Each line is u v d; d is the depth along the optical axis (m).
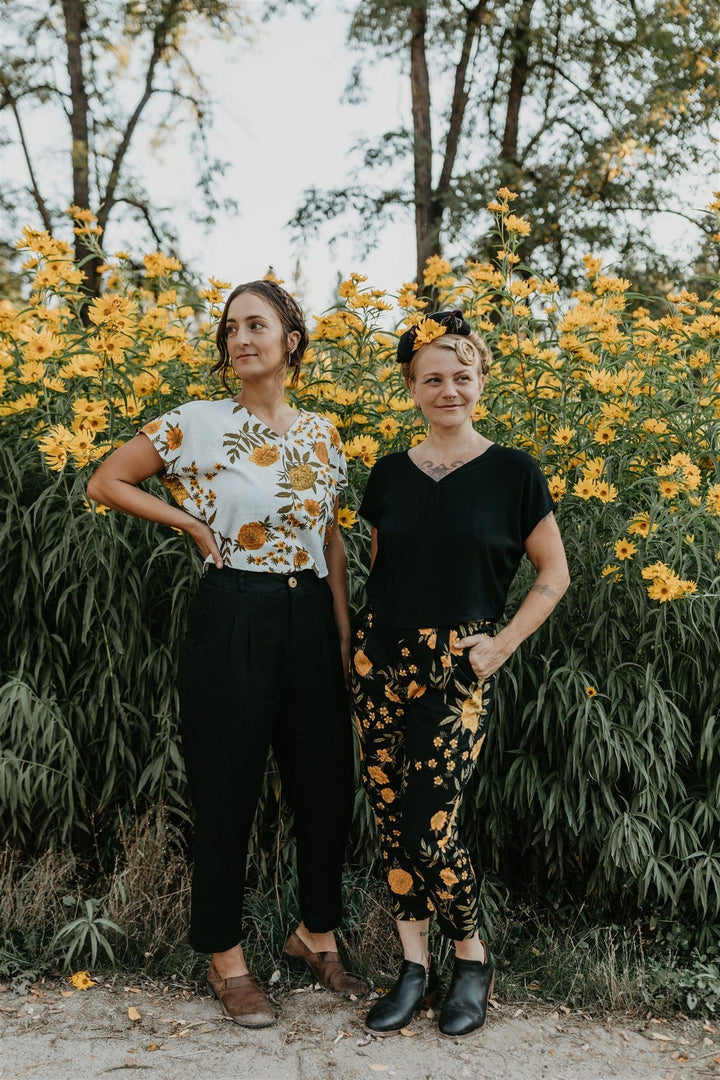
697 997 2.24
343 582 2.29
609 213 11.91
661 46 11.57
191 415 2.04
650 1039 2.13
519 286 2.79
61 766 2.48
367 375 3.03
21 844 2.61
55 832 2.59
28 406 2.54
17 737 2.44
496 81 12.82
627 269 10.78
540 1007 2.25
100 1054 1.98
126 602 2.45
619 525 2.50
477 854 2.62
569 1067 2.00
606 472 2.55
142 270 7.42
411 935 2.17
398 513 2.04
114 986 2.25
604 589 2.40
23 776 2.39
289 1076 1.93
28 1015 2.11
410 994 2.13
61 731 2.47
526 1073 1.97
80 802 2.58
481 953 2.17
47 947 2.35
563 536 2.53
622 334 2.91
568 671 2.44
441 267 3.52
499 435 2.80
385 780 2.12
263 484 2.02
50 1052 1.98
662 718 2.37
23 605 2.50
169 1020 2.12
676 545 2.42
